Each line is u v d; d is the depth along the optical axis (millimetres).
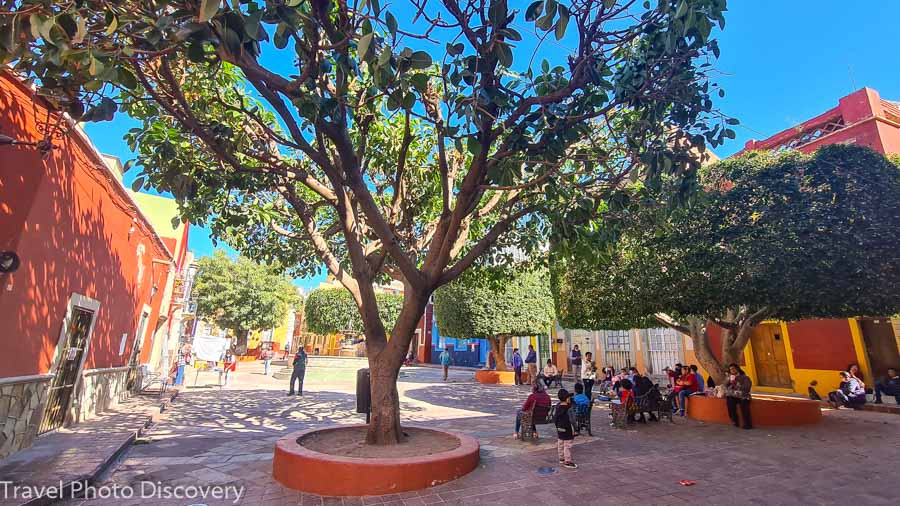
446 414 11047
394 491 5008
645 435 8297
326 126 4328
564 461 6145
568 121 4613
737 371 9344
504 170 4805
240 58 3490
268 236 10031
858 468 5988
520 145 4672
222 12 2873
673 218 7246
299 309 45094
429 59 3410
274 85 3854
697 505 4684
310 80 3990
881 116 12633
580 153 5766
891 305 7848
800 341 14656
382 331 6621
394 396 6336
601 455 6742
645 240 9242
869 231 7273
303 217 7062
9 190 5254
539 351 27094
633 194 6605
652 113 4621
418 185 8789
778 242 7535
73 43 2805
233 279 30031
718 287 8102
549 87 4645
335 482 4984
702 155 4852
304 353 14711
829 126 13906
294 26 3111
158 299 14945
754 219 8227
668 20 3926
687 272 8555
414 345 40781
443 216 6223
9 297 5383
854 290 7379
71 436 7113
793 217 7629
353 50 5000
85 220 7363
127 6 3369
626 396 9430
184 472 5801
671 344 19219
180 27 2887
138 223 10453
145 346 14242
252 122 7191
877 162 7891
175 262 18094
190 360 23219
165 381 13391
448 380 21359
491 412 11375
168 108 4652
